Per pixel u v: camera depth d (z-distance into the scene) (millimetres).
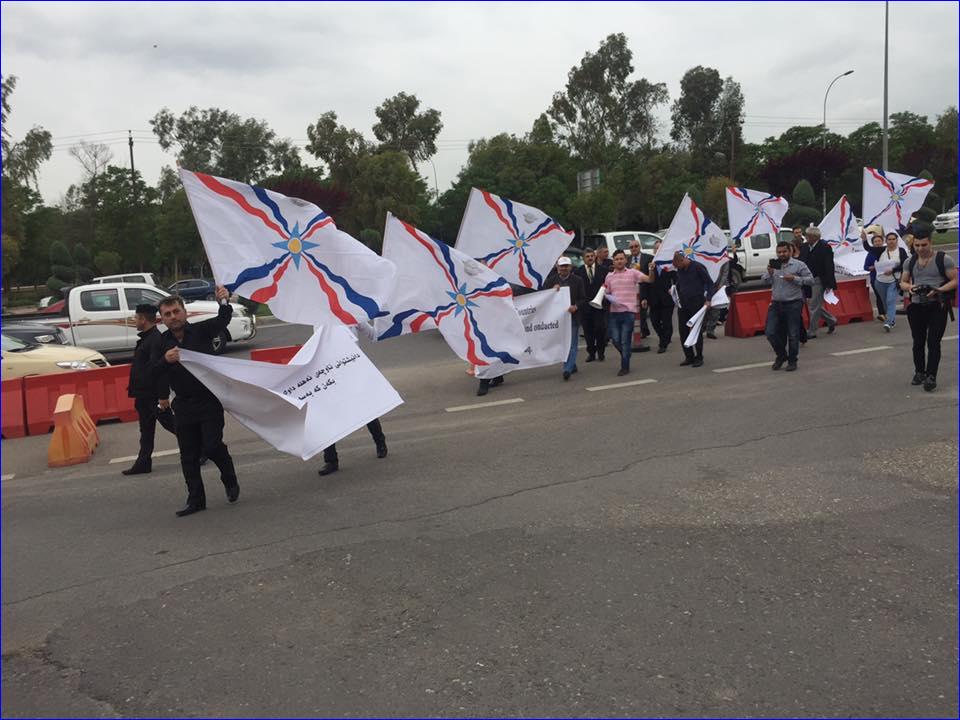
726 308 13703
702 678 3271
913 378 8812
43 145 47031
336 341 6730
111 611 4262
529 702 3172
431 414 9016
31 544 5461
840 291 14297
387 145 60750
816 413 7770
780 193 43156
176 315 5953
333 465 6789
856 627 3627
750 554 4484
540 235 11719
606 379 10391
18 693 3475
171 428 7254
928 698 3074
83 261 43781
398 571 4531
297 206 6695
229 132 59906
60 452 8039
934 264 8305
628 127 60438
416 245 9547
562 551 4668
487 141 55219
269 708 3238
